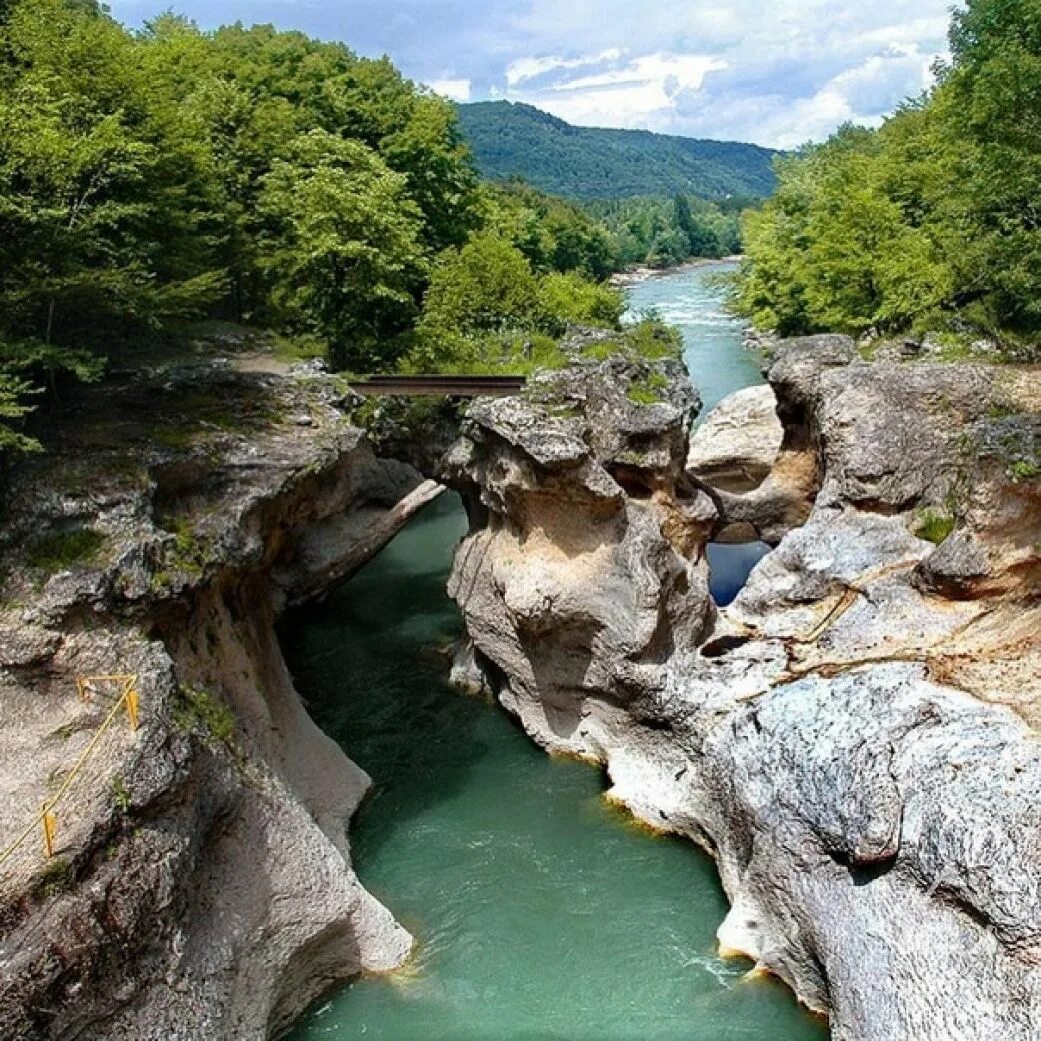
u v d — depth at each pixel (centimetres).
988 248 3356
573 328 3225
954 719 1769
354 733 2648
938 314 3594
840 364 3180
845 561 2534
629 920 1958
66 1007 1303
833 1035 1623
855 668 2066
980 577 2130
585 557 2477
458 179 5559
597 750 2481
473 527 2977
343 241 3603
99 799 1420
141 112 2186
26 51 2092
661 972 1827
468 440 2861
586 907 1992
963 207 3503
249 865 1689
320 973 1788
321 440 2208
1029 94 2714
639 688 2325
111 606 1622
